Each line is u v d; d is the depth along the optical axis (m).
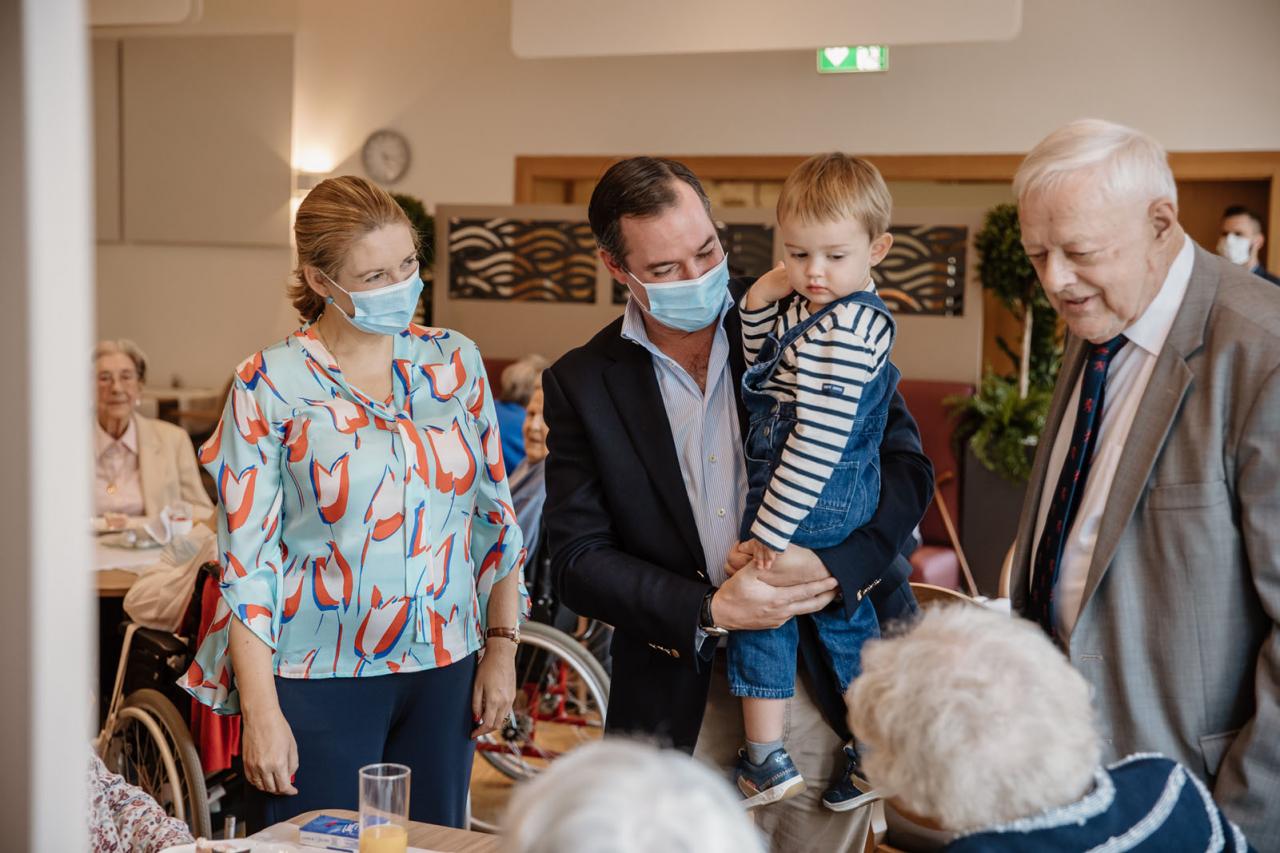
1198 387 1.73
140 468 5.26
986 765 1.23
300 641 2.18
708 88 9.03
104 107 10.15
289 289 2.25
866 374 1.95
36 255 0.65
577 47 7.39
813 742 2.14
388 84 9.67
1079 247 1.72
